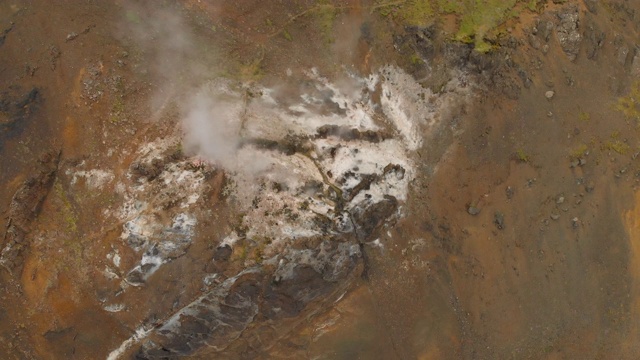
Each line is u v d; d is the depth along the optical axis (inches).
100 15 567.8
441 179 641.6
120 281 529.7
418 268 629.3
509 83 655.1
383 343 618.8
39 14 557.6
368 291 607.2
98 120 548.7
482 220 656.4
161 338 542.9
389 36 634.2
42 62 551.5
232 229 534.3
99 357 550.9
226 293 534.6
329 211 563.5
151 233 528.4
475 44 634.8
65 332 542.9
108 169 543.2
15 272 533.0
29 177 538.0
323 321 595.5
